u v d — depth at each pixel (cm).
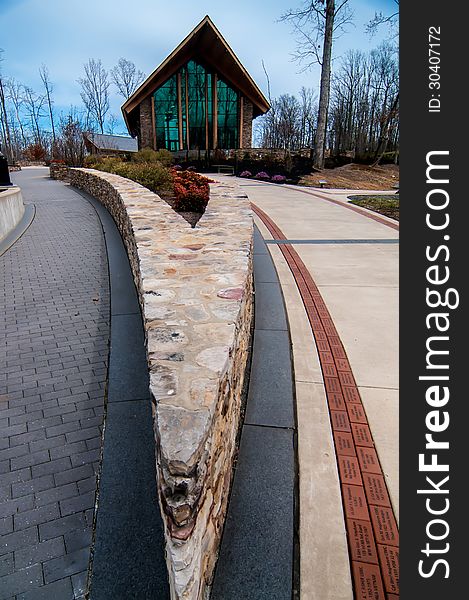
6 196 760
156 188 930
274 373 296
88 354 356
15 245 688
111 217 875
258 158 2145
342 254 596
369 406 262
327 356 320
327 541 178
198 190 760
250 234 381
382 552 174
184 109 2317
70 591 171
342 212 951
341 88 3231
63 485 224
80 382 316
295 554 173
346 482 207
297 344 338
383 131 2647
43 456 245
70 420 275
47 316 429
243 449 227
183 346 174
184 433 123
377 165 2453
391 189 1709
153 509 200
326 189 1560
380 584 162
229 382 181
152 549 181
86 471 234
